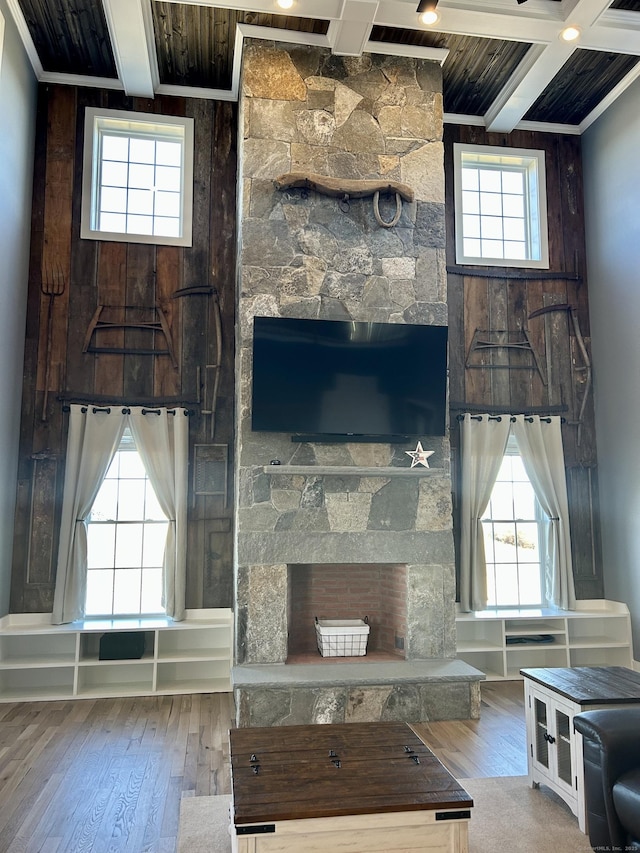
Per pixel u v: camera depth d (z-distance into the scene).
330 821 2.11
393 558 4.68
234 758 2.48
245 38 4.85
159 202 5.58
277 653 4.50
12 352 4.82
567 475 5.80
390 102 5.05
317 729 2.81
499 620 5.25
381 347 4.75
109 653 4.76
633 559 5.36
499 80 5.44
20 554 4.98
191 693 4.82
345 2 4.27
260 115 4.86
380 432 4.71
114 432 5.12
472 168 6.06
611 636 5.57
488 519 5.71
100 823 2.90
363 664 4.50
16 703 4.59
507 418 5.61
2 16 4.35
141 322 5.32
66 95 5.40
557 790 3.03
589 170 5.99
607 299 5.73
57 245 5.28
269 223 4.81
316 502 4.64
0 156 4.41
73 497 4.98
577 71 5.35
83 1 4.56
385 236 4.96
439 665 4.49
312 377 4.65
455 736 3.97
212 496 5.29
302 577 5.04
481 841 2.75
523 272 5.91
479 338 5.78
